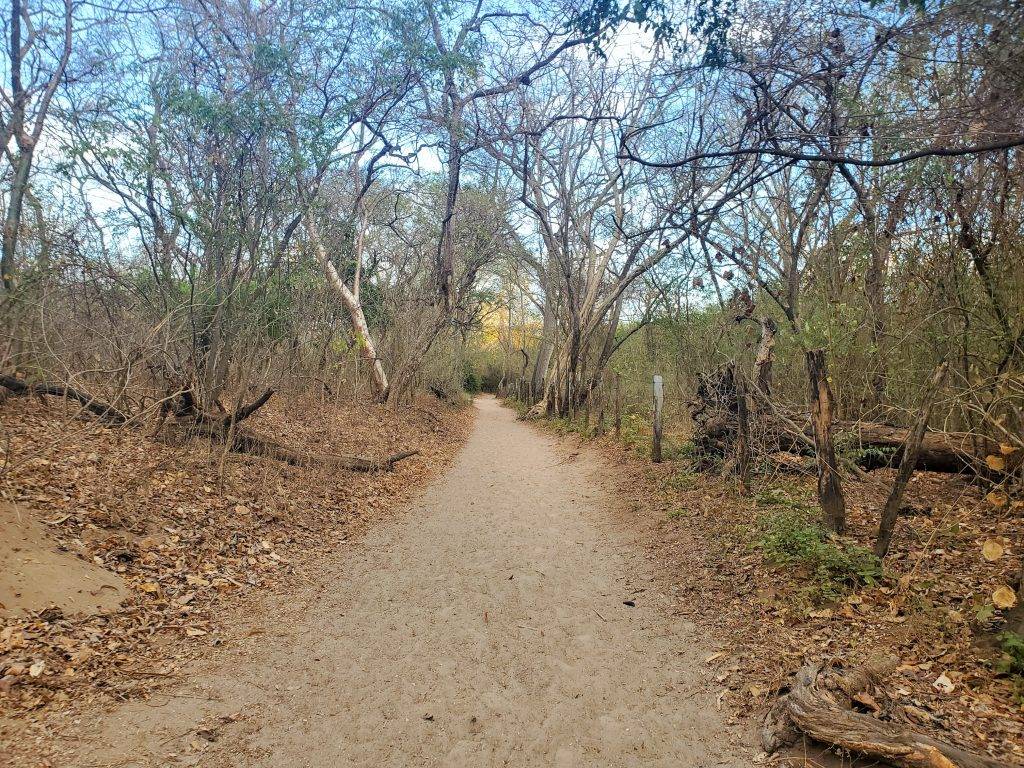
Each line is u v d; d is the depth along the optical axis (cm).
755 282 1158
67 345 729
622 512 915
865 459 803
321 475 988
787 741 346
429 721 386
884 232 814
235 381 966
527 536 827
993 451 655
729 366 925
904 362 782
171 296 828
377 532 842
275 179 880
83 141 745
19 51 811
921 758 296
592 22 646
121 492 660
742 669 436
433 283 1986
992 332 659
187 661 443
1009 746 311
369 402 1769
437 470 1373
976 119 531
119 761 326
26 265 739
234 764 336
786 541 590
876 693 359
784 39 726
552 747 361
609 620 551
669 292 1461
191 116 805
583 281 2372
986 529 585
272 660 459
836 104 765
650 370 1769
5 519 519
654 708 403
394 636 511
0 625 416
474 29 1323
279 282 1011
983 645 396
